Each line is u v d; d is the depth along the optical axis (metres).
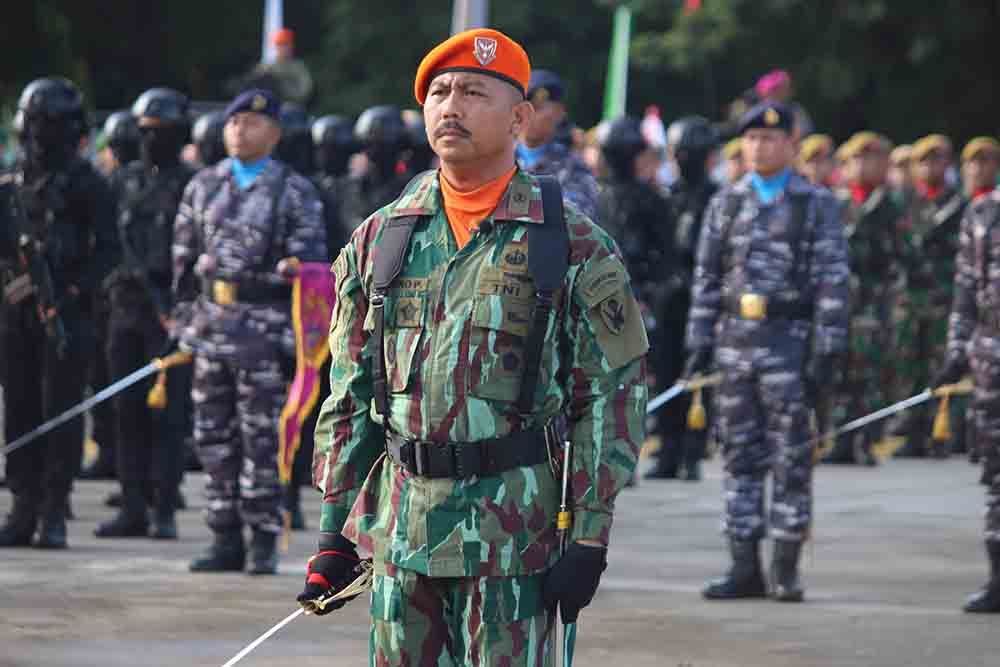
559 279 10.05
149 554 23.08
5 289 23.23
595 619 19.05
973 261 20.64
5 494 28.64
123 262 24.58
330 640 17.56
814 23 81.12
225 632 17.86
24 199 23.08
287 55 39.44
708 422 32.56
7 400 23.55
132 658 16.56
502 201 10.23
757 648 17.66
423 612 10.26
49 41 68.81
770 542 25.50
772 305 20.45
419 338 10.17
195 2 97.44
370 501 10.44
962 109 81.12
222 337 21.19
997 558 20.06
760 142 20.53
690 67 84.50
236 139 21.33
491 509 10.05
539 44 97.50
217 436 21.55
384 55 98.06
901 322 38.06
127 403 24.48
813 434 20.53
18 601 19.41
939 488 32.06
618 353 10.18
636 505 29.00
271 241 21.14
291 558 23.08
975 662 17.22
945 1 78.56
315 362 21.03
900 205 37.59
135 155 27.48
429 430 10.11
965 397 38.00
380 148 29.08
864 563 23.53
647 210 31.34
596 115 98.94
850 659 17.22
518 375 10.09
